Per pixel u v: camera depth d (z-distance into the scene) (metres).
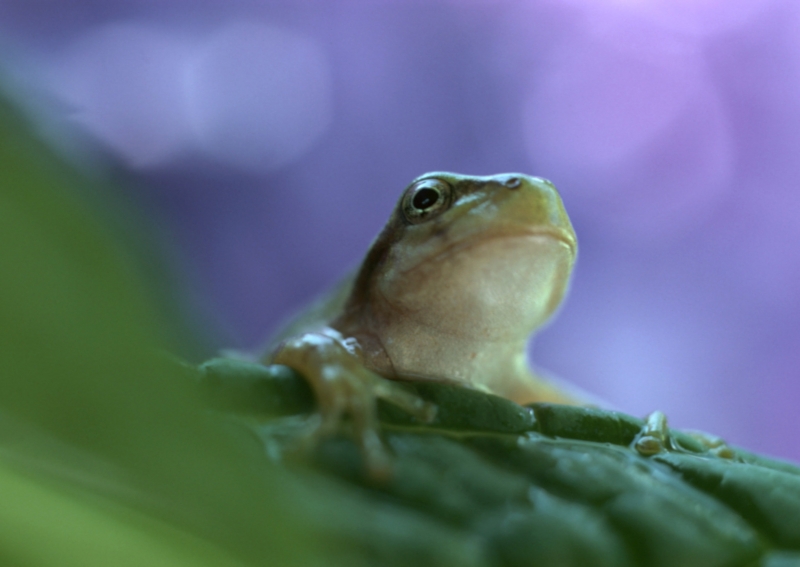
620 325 0.38
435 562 0.09
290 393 0.11
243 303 0.38
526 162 0.40
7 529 0.05
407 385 0.11
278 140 0.38
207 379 0.11
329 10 0.38
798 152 0.36
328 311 0.15
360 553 0.08
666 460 0.11
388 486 0.10
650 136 0.38
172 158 0.36
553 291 0.14
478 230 0.13
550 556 0.09
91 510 0.05
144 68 0.36
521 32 0.39
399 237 0.14
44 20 0.35
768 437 0.35
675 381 0.37
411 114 0.40
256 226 0.38
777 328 0.36
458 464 0.11
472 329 0.14
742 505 0.11
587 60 0.38
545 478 0.11
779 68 0.36
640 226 0.38
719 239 0.37
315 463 0.11
